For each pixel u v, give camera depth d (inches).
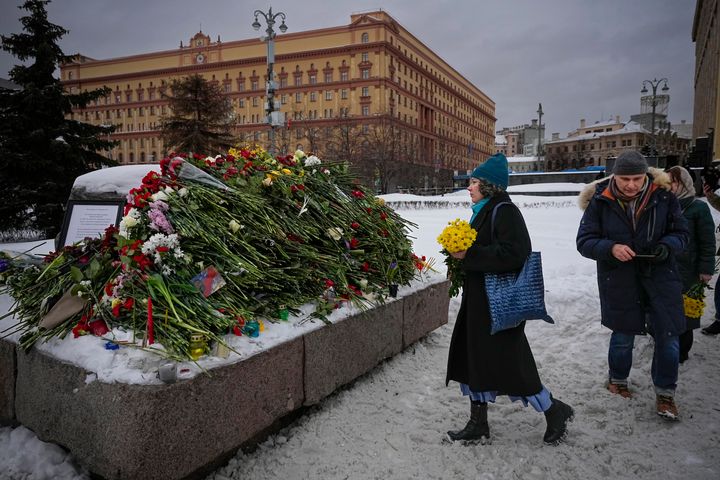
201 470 98.5
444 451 109.5
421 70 3368.6
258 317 112.8
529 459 105.9
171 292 103.0
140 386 82.7
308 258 133.5
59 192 599.5
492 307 104.6
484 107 4778.5
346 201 165.5
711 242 148.3
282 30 763.4
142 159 3422.7
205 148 1195.3
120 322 100.6
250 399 99.6
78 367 90.3
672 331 120.3
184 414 86.0
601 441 112.8
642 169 119.0
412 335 163.6
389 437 116.3
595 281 242.4
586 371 153.8
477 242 107.1
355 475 101.7
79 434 88.8
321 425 120.0
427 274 184.1
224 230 117.8
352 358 131.7
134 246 105.8
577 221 636.7
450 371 116.6
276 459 106.8
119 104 3481.8
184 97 1220.5
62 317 101.3
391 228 173.8
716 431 116.0
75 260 119.3
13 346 103.5
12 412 104.6
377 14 2903.5
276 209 140.2
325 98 2989.7
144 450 81.0
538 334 188.7
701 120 2169.0
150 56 3447.3
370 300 142.2
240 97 3196.4
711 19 1606.8
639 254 121.6
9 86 705.6
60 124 610.2
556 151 4293.8
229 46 3240.7
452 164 3789.4
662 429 118.3
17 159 560.1
